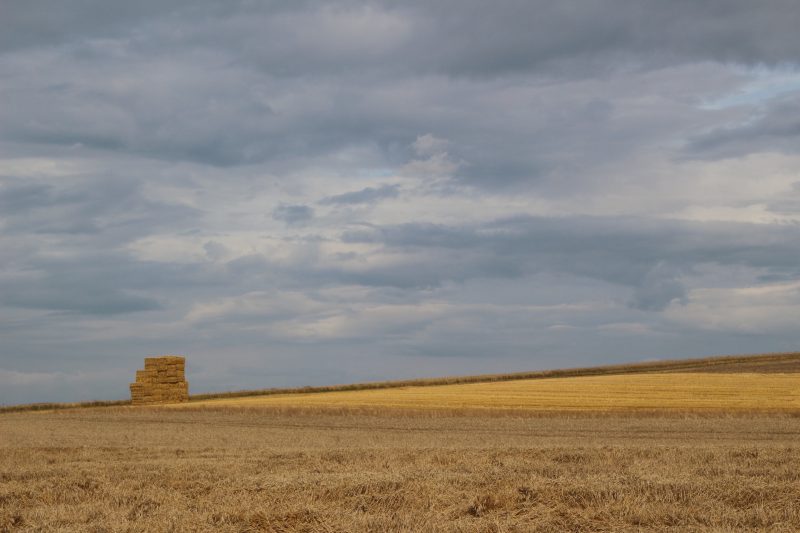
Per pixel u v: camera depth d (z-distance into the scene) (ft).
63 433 106.52
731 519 37.06
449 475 48.60
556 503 41.32
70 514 40.22
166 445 83.51
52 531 36.65
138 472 53.83
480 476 48.14
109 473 53.62
